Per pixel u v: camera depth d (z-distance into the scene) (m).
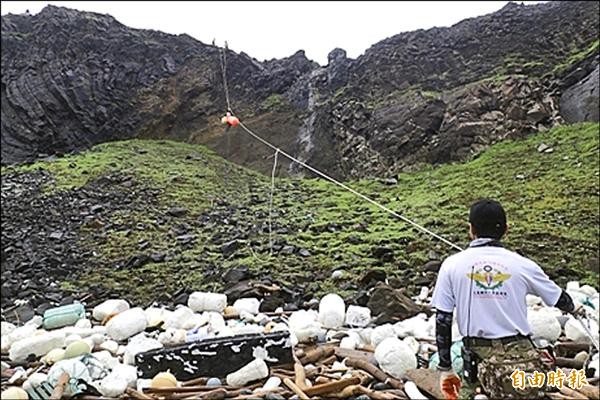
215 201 12.17
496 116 14.41
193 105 19.72
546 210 9.58
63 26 20.25
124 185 13.15
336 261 8.12
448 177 12.77
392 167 14.72
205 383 3.99
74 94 18.73
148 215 11.17
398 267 7.77
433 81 16.62
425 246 8.49
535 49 16.48
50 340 4.61
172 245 9.48
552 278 7.13
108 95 19.30
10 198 12.66
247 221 10.64
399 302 5.54
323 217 10.64
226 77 20.42
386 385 3.93
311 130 17.70
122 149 16.83
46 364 4.41
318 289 7.11
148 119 19.22
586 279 7.11
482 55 16.97
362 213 10.80
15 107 18.31
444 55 17.30
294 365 4.17
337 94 17.77
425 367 4.13
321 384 3.85
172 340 4.68
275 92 19.83
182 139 19.16
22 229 10.84
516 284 3.20
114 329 5.03
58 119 18.39
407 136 14.94
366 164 15.24
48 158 16.39
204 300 5.62
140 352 4.20
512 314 3.17
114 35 20.73
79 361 4.05
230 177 14.62
